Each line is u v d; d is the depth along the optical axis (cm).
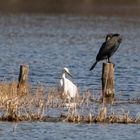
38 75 3347
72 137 1988
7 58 4094
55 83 3077
